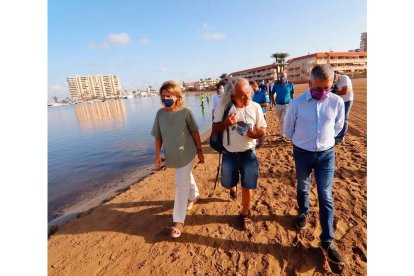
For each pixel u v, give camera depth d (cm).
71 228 381
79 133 1927
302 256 272
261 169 534
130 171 774
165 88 306
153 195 475
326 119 260
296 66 7950
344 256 264
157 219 382
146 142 1266
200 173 571
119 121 2666
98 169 843
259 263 270
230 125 283
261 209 373
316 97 257
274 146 711
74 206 536
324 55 7300
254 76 9675
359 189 396
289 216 348
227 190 456
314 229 314
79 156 1077
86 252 319
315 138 262
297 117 272
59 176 799
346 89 588
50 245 342
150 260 293
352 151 576
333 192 394
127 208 429
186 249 304
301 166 285
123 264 291
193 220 362
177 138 313
